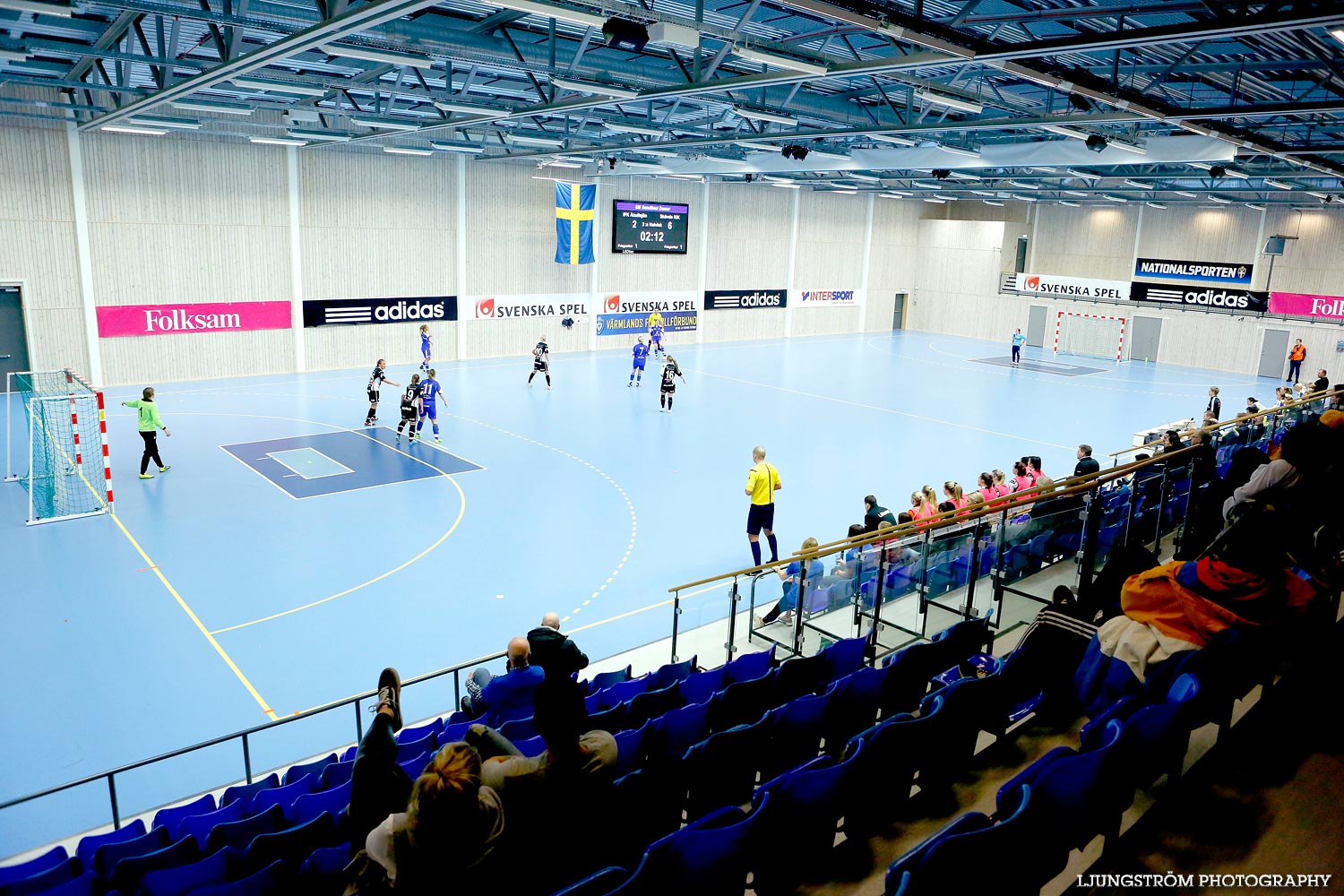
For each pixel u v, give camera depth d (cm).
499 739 384
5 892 577
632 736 634
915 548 874
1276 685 530
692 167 2936
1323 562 570
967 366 3588
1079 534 920
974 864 356
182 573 1329
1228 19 873
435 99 1781
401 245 2958
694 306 3847
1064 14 1101
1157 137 1959
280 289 2739
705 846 416
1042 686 582
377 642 1138
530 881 354
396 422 2266
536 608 1248
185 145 2483
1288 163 2408
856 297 4522
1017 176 3328
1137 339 3972
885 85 2067
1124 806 427
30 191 2275
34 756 888
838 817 482
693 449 2112
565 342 3453
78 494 1661
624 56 1688
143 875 552
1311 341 3453
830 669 801
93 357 2439
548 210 3284
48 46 1420
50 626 1154
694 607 1247
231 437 2069
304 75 1792
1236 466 743
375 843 319
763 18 1461
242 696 1007
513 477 1847
